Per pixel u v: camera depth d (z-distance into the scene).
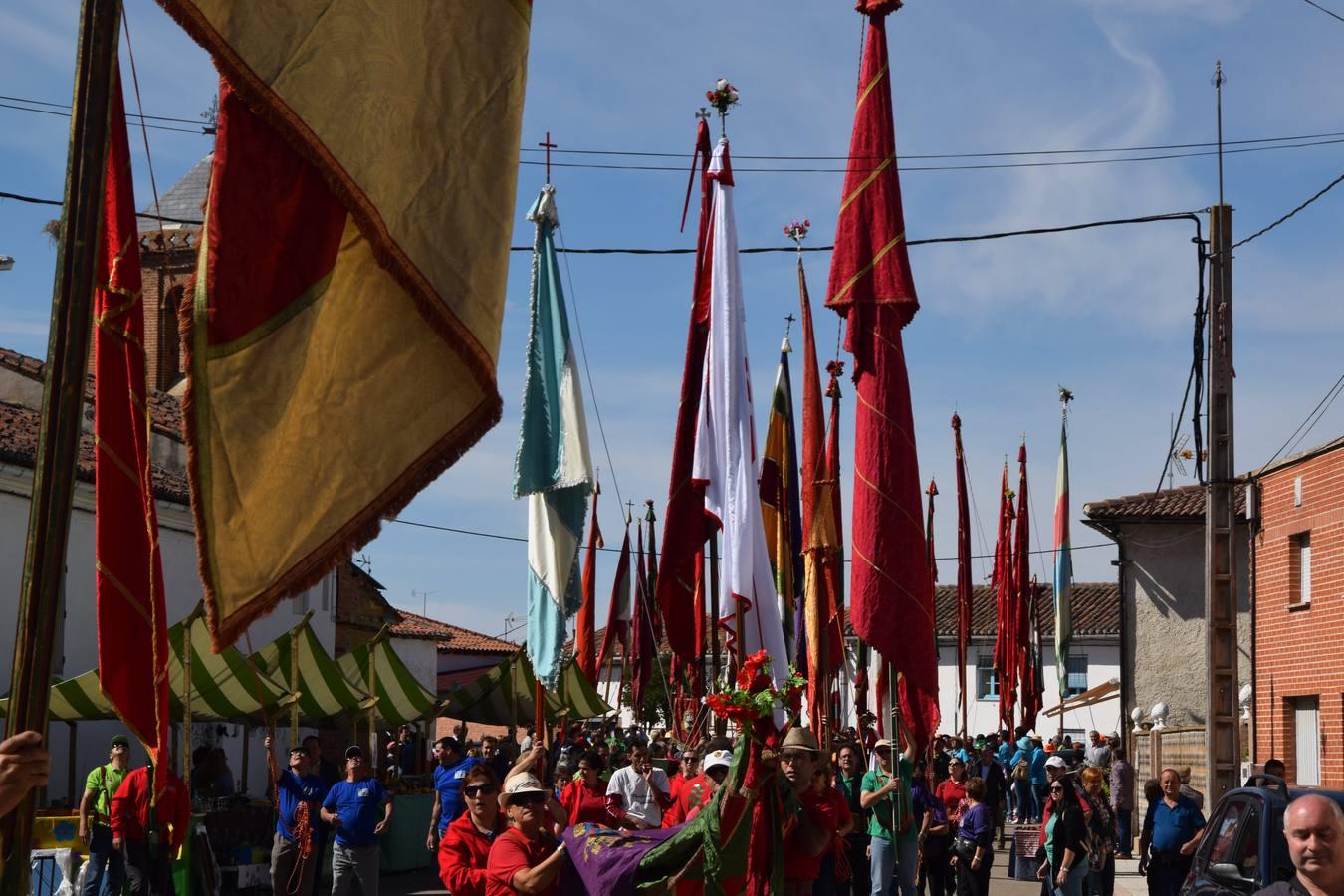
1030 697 36.88
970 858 16.50
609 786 15.37
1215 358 18.72
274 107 3.98
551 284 14.02
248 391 4.03
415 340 4.32
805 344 18.58
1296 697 23.72
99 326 7.04
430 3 4.36
